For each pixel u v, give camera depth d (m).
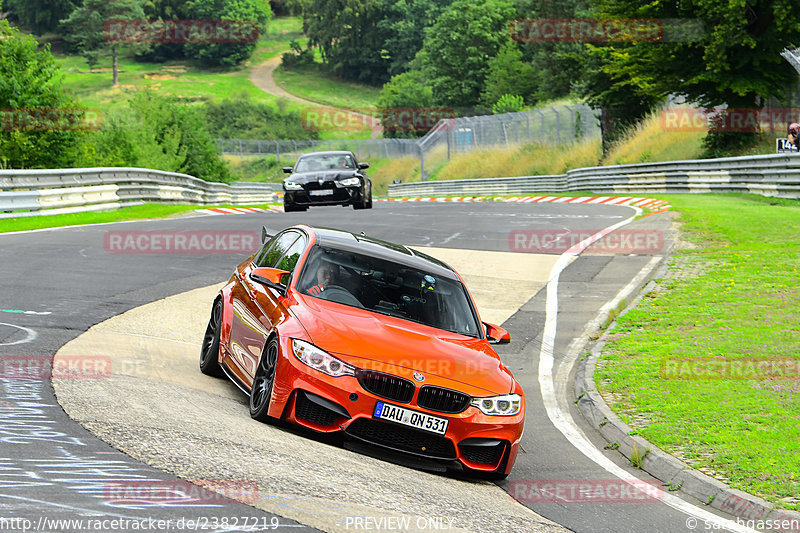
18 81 92.12
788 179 71.69
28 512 10.52
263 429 17.17
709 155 108.56
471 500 15.58
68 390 17.75
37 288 31.31
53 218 58.91
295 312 18.52
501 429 17.67
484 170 180.00
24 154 91.75
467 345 19.31
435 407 17.28
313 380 17.02
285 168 70.38
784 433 20.78
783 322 31.89
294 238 22.33
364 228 58.72
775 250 45.47
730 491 17.25
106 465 13.06
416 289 20.61
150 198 80.12
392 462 17.30
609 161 135.50
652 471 19.33
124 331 26.12
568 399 25.89
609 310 36.28
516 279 43.16
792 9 95.69
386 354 17.55
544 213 74.94
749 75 102.19
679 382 25.73
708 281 39.81
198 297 33.41
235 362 20.73
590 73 135.75
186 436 15.36
